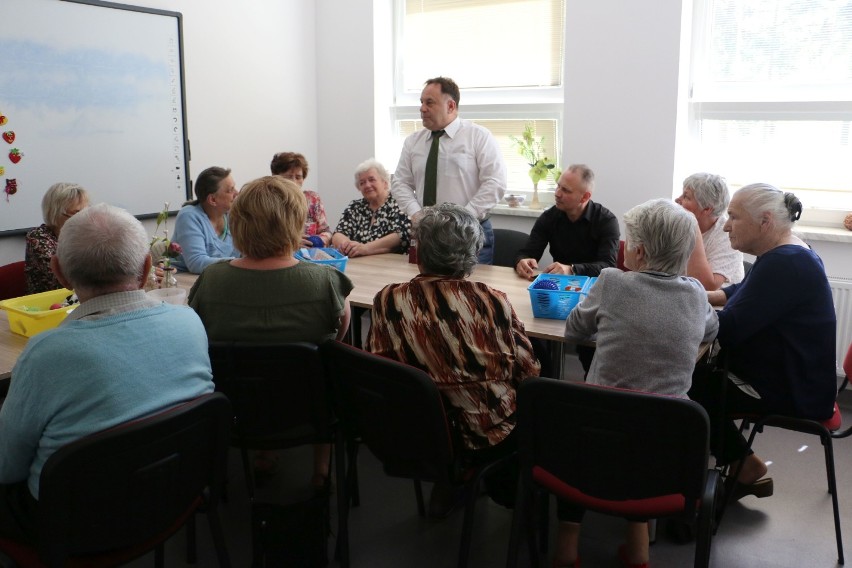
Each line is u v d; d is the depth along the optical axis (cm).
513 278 287
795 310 212
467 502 189
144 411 145
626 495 165
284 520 199
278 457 283
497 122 449
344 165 485
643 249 184
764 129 367
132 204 381
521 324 194
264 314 197
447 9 450
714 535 230
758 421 221
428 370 183
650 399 150
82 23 346
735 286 244
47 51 334
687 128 385
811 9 344
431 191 362
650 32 363
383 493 258
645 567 206
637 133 378
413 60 471
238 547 223
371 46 455
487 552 222
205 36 409
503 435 188
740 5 361
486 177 351
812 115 350
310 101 484
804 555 220
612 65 378
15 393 138
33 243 284
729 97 374
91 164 359
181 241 304
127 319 146
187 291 266
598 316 187
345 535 205
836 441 301
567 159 403
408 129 481
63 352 137
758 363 221
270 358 186
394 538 229
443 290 182
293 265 200
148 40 377
